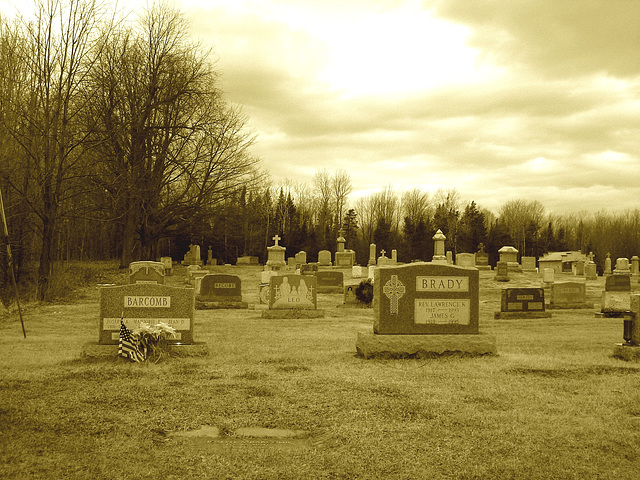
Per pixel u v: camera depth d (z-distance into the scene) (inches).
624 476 241.3
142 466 249.3
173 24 1814.7
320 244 3646.7
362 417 318.0
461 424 305.3
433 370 438.6
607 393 369.1
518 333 733.3
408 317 506.3
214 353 514.6
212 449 273.6
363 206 4859.7
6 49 1245.1
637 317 495.8
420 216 4301.2
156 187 1772.9
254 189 2126.0
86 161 1401.3
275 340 632.4
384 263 2298.2
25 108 1187.3
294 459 260.1
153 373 422.6
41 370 431.5
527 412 326.3
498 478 240.7
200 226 2060.8
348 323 842.8
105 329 487.2
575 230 5546.3
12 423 298.5
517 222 4623.5
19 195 1163.3
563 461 256.2
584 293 1152.2
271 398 356.5
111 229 2415.1
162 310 493.7
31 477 233.8
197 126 1822.1
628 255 3784.5
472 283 512.1
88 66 1256.2
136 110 1672.0
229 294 1093.8
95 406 335.9
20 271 1278.3
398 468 250.1
